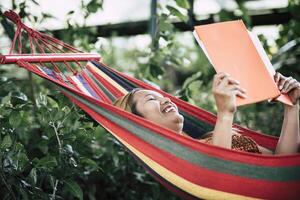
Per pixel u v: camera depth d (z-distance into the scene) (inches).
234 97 85.4
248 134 100.0
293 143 92.9
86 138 110.5
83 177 124.0
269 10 186.4
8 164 102.3
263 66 87.3
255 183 83.7
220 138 86.4
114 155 123.6
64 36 145.8
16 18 103.7
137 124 86.7
